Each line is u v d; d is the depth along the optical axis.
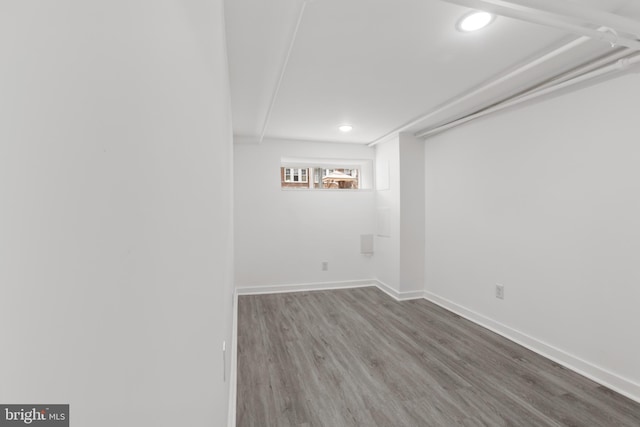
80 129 0.17
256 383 2.15
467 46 1.88
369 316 3.42
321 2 1.47
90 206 0.19
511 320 2.79
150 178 0.29
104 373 0.21
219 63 1.11
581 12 1.38
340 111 3.11
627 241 1.95
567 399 1.93
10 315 0.13
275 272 4.38
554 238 2.39
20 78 0.13
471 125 3.22
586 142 2.16
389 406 1.90
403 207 3.99
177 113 0.38
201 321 0.58
